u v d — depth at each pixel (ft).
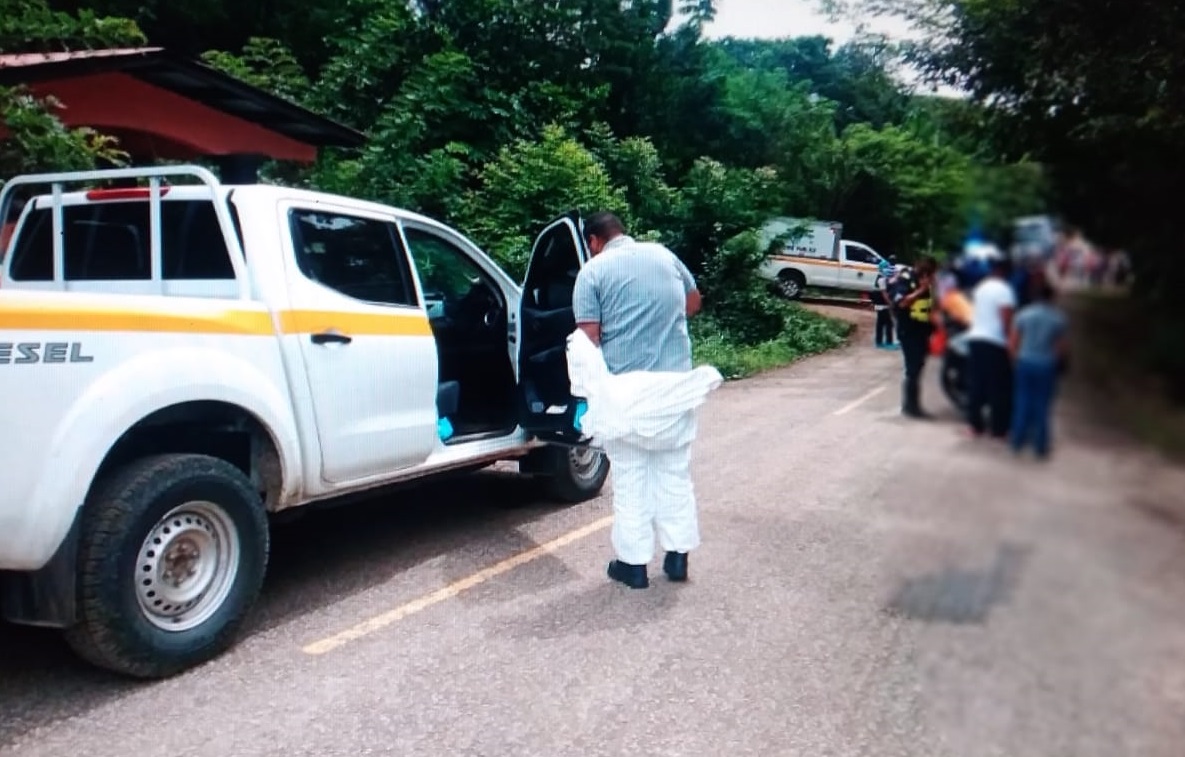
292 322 13.85
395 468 15.81
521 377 18.62
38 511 10.41
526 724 10.61
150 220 14.58
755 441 27.91
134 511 11.27
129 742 10.18
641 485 15.02
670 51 70.85
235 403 12.69
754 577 15.60
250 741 10.21
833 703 10.87
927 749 9.51
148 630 11.48
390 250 16.40
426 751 10.02
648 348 14.90
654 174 57.52
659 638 13.08
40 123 23.79
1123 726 3.28
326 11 66.13
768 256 57.11
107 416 11.03
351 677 11.86
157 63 27.61
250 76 49.80
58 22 32.50
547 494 21.39
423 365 16.29
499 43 59.21
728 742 10.16
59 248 15.28
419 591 15.10
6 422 10.21
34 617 10.85
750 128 69.05
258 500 12.93
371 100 52.75
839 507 19.63
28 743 10.13
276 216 14.25
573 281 18.57
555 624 13.65
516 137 50.65
